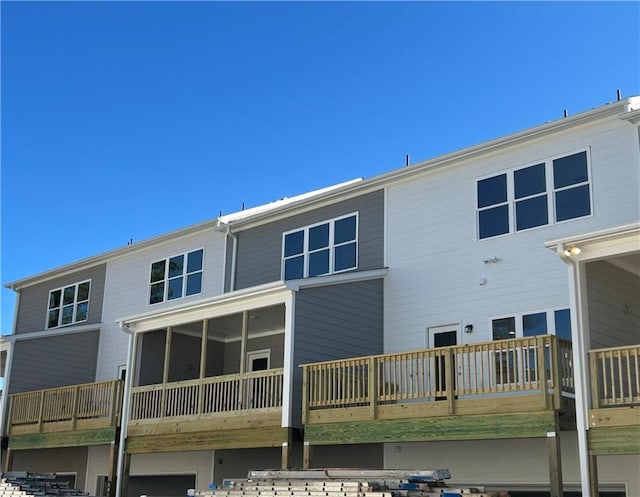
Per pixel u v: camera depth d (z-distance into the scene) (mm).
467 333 14758
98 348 22984
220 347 21234
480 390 11906
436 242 15742
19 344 21469
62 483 15891
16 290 26875
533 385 11508
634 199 12945
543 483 13000
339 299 15477
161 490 19766
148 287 22141
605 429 10430
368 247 16984
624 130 13328
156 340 19766
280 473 11625
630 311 12289
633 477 11945
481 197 15227
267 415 14469
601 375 10859
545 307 13750
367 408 13219
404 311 15922
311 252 18141
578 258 11195
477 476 13938
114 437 17797
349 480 10500
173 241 21859
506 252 14562
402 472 10273
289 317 14555
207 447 15445
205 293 20391
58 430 19344
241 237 20000
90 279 24219
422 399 14742
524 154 14727
